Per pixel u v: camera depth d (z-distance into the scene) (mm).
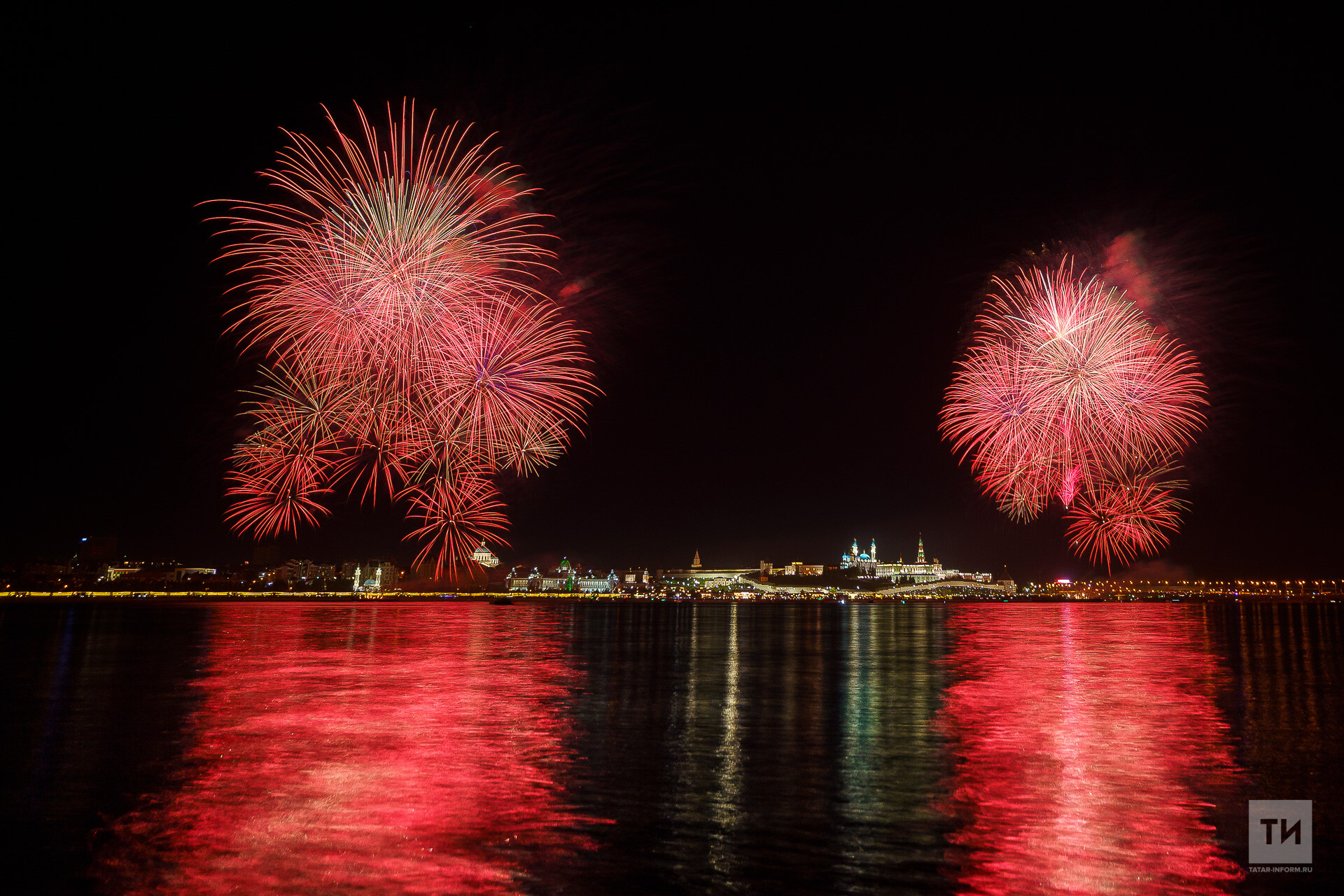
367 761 21797
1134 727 27766
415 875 13352
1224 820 16625
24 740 24531
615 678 43344
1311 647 69375
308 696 34688
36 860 13898
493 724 27844
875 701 34562
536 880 13281
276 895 12461
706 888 13102
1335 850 14773
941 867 14062
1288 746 24344
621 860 14289
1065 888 13094
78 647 63469
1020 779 20172
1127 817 16844
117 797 17922
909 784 19703
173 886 12812
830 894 12867
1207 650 65500
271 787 18938
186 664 48812
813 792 18938
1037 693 37156
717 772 21000
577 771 20984
